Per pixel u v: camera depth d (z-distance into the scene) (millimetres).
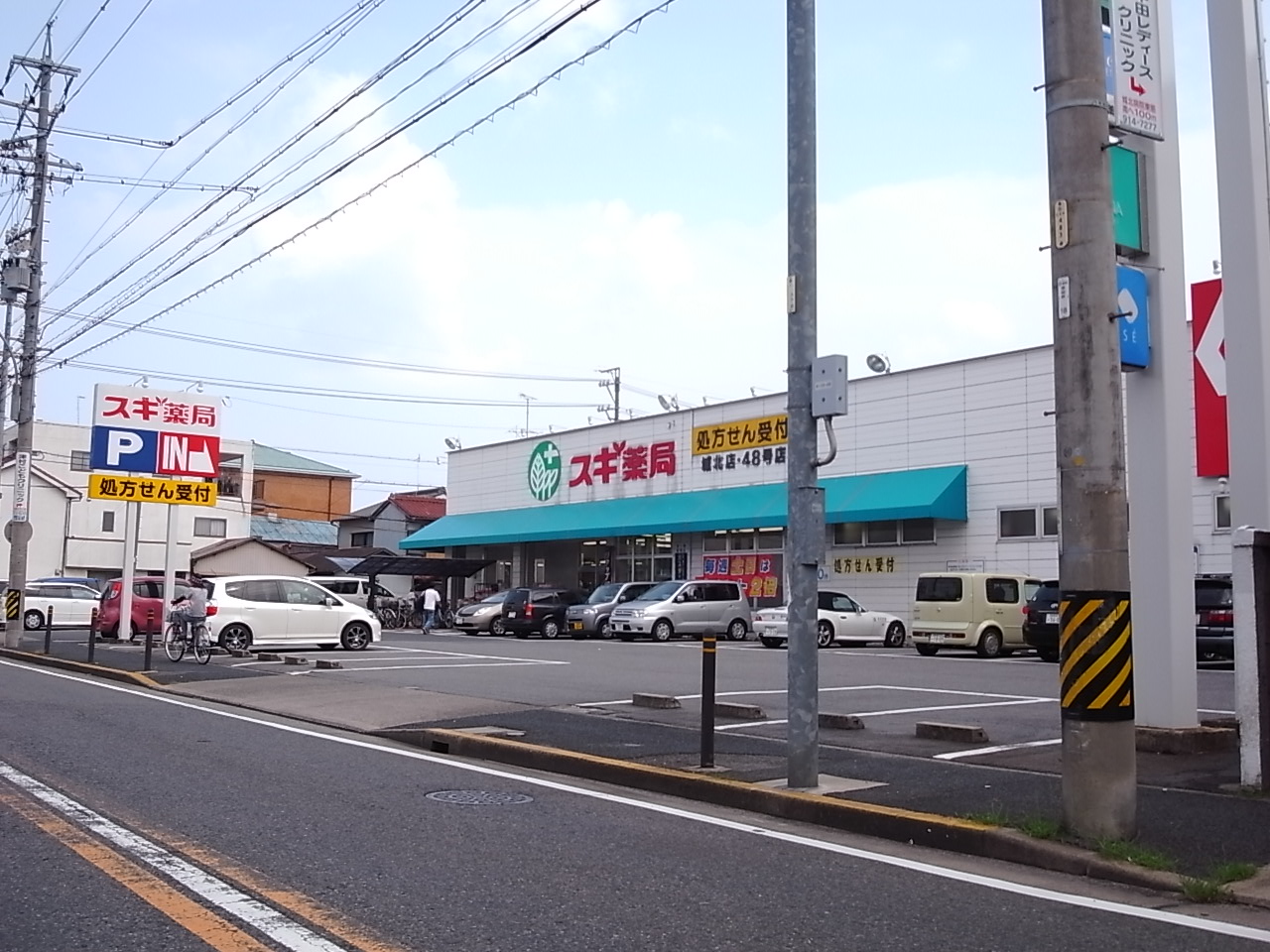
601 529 38094
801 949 5328
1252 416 10531
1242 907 6184
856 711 14438
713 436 35906
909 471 30703
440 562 41469
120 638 27422
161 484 26766
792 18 9586
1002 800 8484
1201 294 13047
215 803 8406
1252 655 8852
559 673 19906
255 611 24422
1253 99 10703
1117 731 7172
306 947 5172
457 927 5539
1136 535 11000
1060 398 7434
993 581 25688
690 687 17562
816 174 9539
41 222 29109
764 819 8648
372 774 10031
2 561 55625
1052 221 7535
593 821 8273
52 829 7383
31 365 28781
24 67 29156
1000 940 5531
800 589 9219
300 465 73500
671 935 5496
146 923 5473
